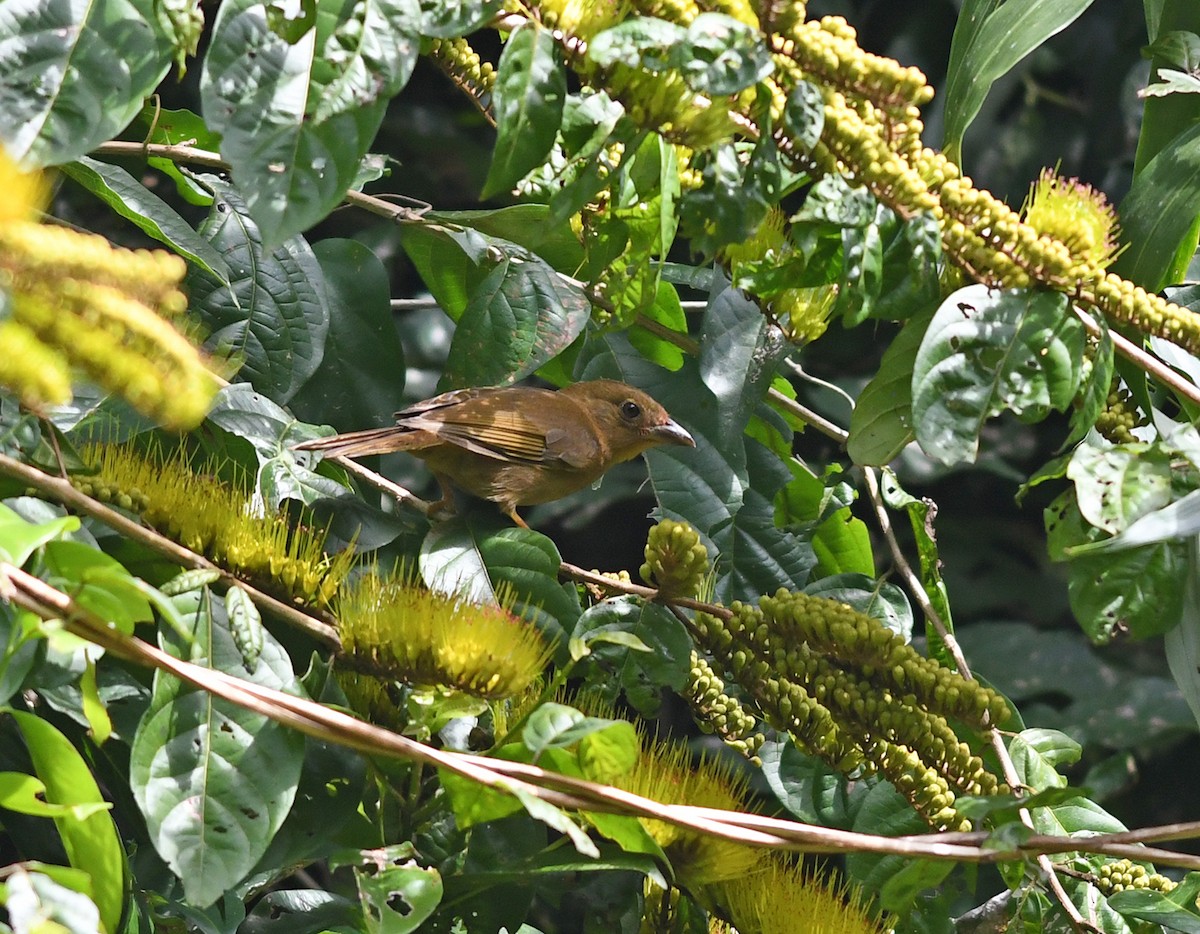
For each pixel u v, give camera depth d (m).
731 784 8.78
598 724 8.62
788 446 9.10
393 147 11.90
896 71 8.67
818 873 8.83
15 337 8.52
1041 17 8.78
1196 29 8.91
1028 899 8.85
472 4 8.61
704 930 8.82
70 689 8.69
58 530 8.57
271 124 8.58
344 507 8.84
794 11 8.64
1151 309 8.72
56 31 8.58
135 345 8.55
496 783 8.62
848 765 8.80
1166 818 12.30
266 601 8.70
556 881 8.85
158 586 8.71
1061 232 8.72
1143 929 8.84
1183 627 8.78
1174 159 8.83
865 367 12.38
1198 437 8.70
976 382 8.70
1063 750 8.87
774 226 8.84
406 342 11.60
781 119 8.66
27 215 8.53
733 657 8.80
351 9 8.59
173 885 8.78
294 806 8.70
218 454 8.88
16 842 8.75
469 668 8.67
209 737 8.63
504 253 8.92
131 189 8.80
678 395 9.06
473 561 8.84
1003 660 12.05
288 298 8.90
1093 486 8.70
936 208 8.70
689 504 9.02
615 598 8.80
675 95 8.64
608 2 8.64
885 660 8.77
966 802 8.66
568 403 9.00
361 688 8.73
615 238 8.79
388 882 8.65
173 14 8.58
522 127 8.63
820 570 9.09
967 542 12.77
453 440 8.93
